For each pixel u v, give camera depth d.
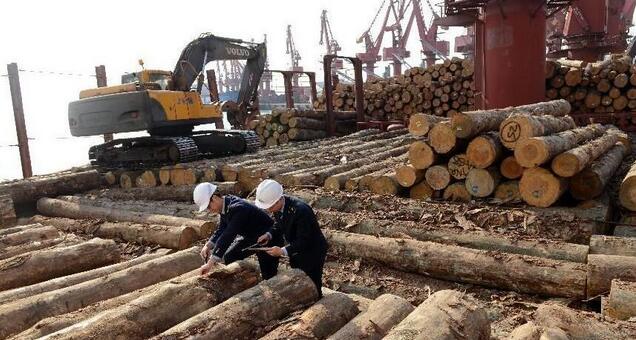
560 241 5.50
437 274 5.51
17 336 3.55
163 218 8.12
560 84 14.40
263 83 64.19
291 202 4.21
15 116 13.64
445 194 7.52
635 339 3.06
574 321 3.23
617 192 7.57
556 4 13.05
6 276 5.02
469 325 3.26
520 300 4.89
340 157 11.34
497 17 12.29
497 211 6.53
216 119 13.56
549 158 6.50
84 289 4.42
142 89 12.21
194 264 5.40
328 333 3.57
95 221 8.45
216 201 4.47
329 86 17.28
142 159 12.26
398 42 59.94
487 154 6.90
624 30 29.55
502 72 12.35
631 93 13.43
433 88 17.64
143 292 4.35
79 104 12.21
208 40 13.68
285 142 16.88
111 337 3.31
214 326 3.40
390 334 3.12
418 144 7.59
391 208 7.32
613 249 5.04
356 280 5.70
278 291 3.89
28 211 10.88
